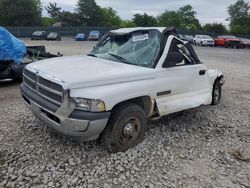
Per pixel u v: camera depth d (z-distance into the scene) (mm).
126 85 3840
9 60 8109
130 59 4516
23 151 3975
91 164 3727
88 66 4059
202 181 3496
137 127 4145
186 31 53875
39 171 3514
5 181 3299
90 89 3533
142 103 4242
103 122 3561
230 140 4746
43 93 3816
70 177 3426
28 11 72812
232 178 3590
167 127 5145
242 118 5906
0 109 5871
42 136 4465
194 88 5059
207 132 5043
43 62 4371
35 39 44750
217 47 36969
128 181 3418
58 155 3904
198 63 5203
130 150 4121
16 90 7785
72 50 23234
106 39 5270
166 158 4000
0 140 4301
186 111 6129
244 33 73625
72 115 3449
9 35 8234
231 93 8141
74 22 90625
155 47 4477
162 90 4348
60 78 3518
